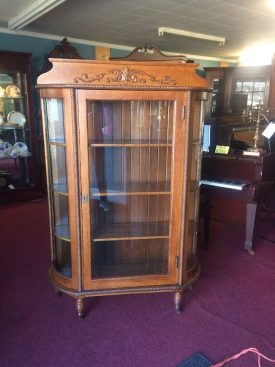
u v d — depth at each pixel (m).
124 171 1.98
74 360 1.62
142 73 1.66
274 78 4.16
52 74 1.64
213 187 2.81
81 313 1.93
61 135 1.82
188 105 1.72
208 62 7.44
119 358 1.64
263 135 2.96
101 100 1.70
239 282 2.37
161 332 1.83
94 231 1.94
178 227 1.89
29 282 2.35
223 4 3.50
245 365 1.60
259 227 3.45
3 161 4.31
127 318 1.95
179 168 1.81
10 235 3.18
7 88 4.10
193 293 2.22
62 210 1.98
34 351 1.68
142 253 2.08
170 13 3.84
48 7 3.29
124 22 4.20
